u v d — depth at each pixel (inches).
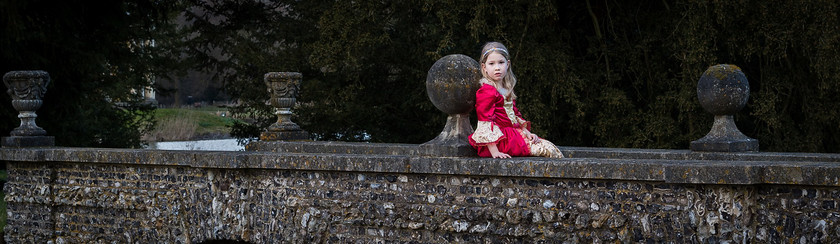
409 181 232.7
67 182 307.3
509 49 621.3
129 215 291.3
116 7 481.4
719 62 665.6
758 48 604.1
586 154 283.7
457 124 225.9
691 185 196.9
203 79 1111.0
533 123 631.8
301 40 778.2
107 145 873.5
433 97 220.7
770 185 190.2
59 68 485.1
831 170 178.4
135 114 948.6
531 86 641.0
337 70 720.3
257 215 260.5
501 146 221.6
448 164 221.6
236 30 836.0
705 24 585.6
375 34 695.1
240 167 257.9
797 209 186.7
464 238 226.5
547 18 653.9
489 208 220.5
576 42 703.7
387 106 778.2
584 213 209.2
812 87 641.6
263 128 834.8
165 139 1208.8
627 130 660.1
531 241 217.3
